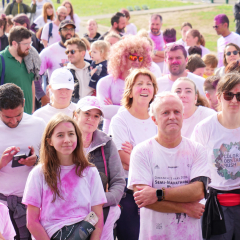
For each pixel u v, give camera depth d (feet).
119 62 35.01
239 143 23.30
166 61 36.68
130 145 26.55
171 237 20.08
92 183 20.11
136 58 35.09
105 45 43.19
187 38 61.82
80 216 19.27
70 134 19.25
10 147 22.70
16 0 84.84
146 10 181.06
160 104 19.98
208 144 23.80
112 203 22.44
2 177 23.75
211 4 184.85
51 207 19.04
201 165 20.36
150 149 20.53
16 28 36.40
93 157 23.58
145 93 26.71
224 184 23.56
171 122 19.66
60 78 29.40
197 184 19.84
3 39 49.90
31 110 38.91
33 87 39.65
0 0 165.68
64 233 18.65
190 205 19.94
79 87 41.39
